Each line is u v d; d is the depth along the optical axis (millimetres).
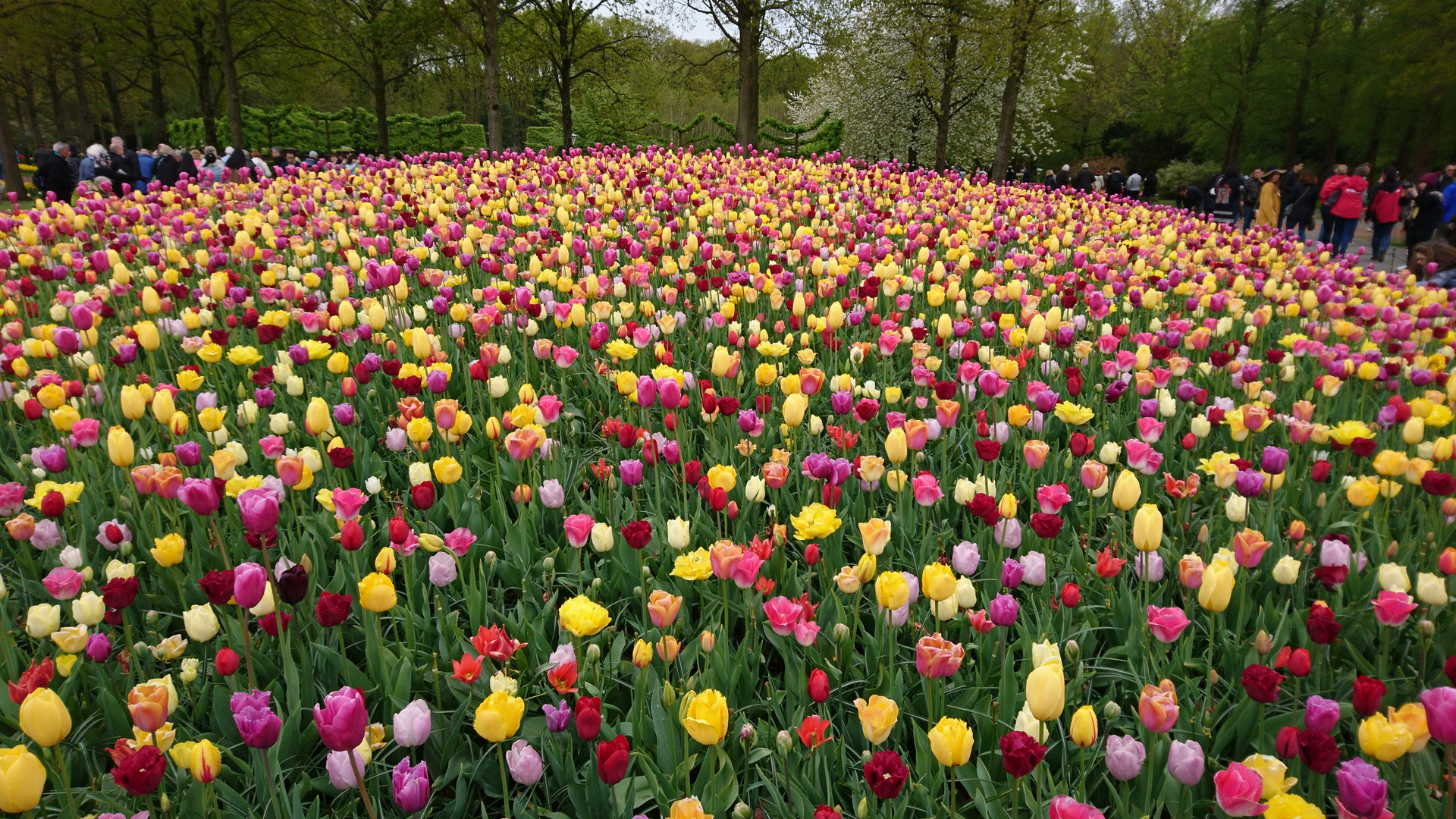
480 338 5535
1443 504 3291
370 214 8844
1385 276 9141
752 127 26234
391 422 4336
